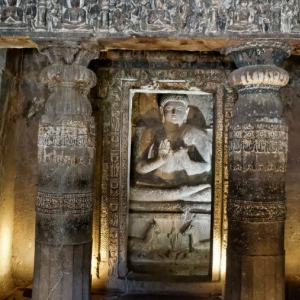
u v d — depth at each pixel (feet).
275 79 13.60
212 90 18.29
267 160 13.57
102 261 18.07
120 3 13.92
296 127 18.35
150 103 19.94
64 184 13.97
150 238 19.04
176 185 19.52
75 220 14.03
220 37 13.70
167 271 18.62
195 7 13.85
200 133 19.76
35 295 14.03
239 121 13.92
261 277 13.42
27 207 18.54
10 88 17.80
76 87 14.26
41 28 13.79
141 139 19.79
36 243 14.25
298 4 13.71
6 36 13.94
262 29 13.60
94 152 14.79
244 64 14.16
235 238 13.83
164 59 18.33
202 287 17.71
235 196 13.93
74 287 13.92
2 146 17.17
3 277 17.52
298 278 18.04
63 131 13.92
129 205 19.22
